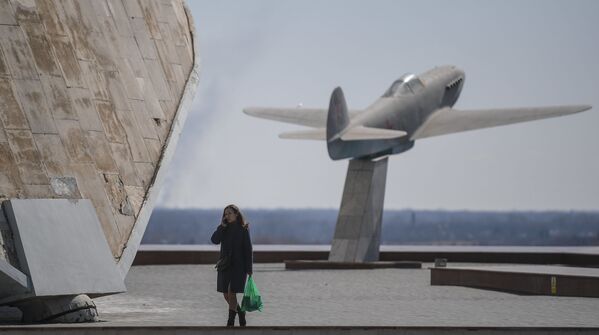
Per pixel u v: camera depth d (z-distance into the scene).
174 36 44.53
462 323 33.28
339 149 79.12
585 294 47.12
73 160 34.56
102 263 32.53
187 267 78.19
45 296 30.66
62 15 37.66
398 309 39.50
